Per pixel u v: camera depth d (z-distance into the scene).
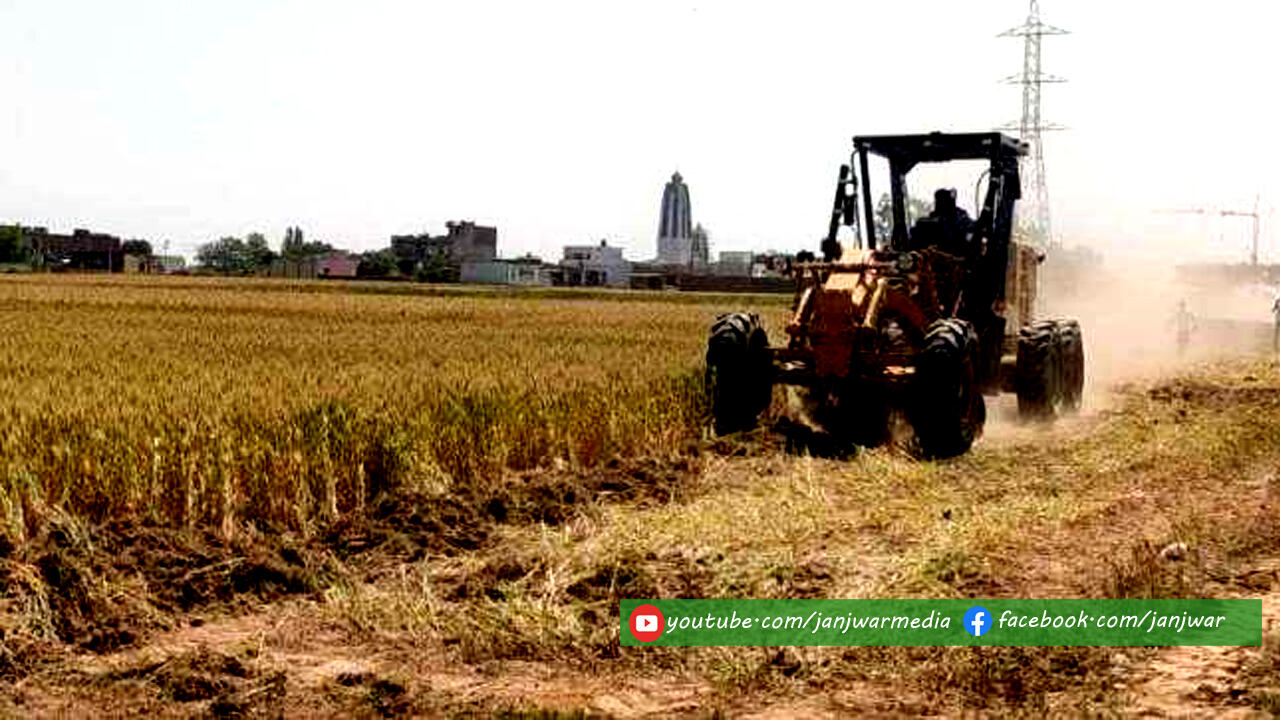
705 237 193.88
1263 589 8.17
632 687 6.57
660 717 6.14
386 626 7.51
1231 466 12.46
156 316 32.47
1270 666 6.65
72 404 10.79
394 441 10.47
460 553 9.20
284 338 22.53
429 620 7.55
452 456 11.07
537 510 10.30
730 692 6.45
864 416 14.66
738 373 13.78
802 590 8.06
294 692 6.49
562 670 6.83
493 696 6.44
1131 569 8.35
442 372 14.73
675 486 11.45
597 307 44.97
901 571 8.35
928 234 14.93
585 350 19.56
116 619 7.50
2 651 6.85
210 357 17.27
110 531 8.59
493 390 12.48
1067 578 8.34
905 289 13.74
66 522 8.34
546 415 12.06
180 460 9.20
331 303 45.41
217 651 7.09
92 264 145.12
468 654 7.06
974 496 10.95
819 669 6.71
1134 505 10.66
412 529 9.61
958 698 6.32
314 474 9.85
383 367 15.62
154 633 7.45
